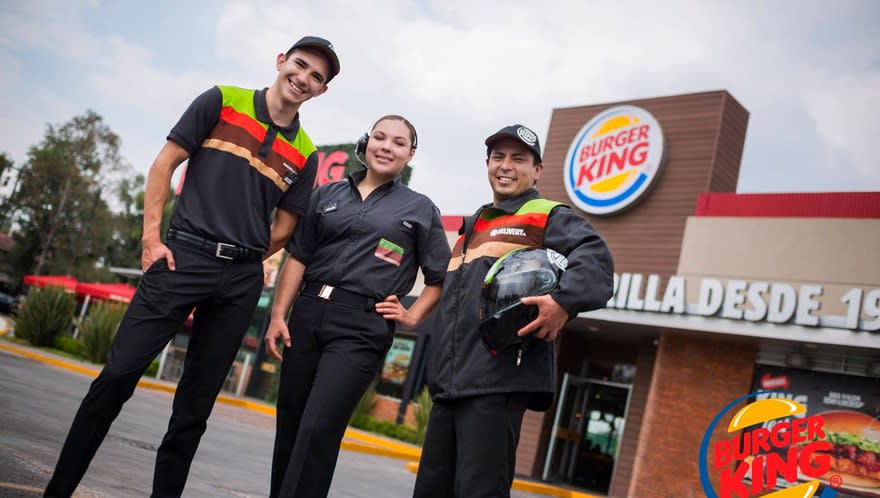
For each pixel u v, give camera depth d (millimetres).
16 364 11617
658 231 14477
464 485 2586
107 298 20781
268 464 7203
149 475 4562
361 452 12508
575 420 15852
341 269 3244
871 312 10922
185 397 3010
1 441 4137
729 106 14672
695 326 12438
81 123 48750
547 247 2764
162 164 2848
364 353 3189
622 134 15375
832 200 11961
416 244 3430
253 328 22500
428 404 15820
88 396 2691
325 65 3057
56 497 2635
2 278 48906
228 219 2941
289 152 3107
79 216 48781
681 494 12469
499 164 2971
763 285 11898
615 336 15312
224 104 2965
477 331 2713
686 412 12852
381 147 3404
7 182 47188
